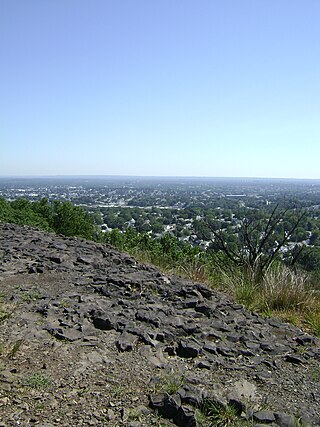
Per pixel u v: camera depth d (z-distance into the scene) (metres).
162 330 4.60
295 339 4.74
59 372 3.61
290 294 6.30
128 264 7.81
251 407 3.26
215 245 9.27
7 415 2.95
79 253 8.38
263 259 8.16
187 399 3.22
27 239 9.64
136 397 3.31
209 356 4.12
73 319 4.80
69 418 2.98
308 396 3.51
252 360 4.14
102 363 3.84
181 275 7.94
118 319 4.84
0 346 4.04
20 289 5.87
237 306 5.82
